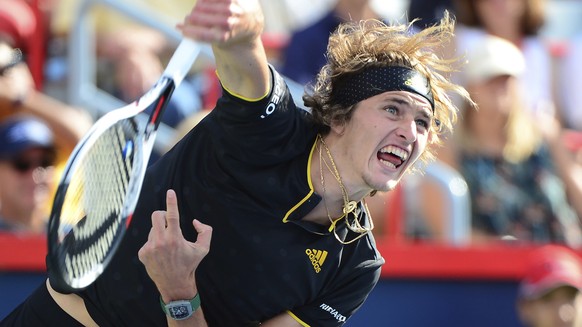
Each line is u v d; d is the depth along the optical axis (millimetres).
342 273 11742
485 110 20078
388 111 11125
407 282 18266
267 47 22125
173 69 10750
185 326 11180
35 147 18047
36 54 20750
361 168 11156
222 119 10812
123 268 11586
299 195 11141
